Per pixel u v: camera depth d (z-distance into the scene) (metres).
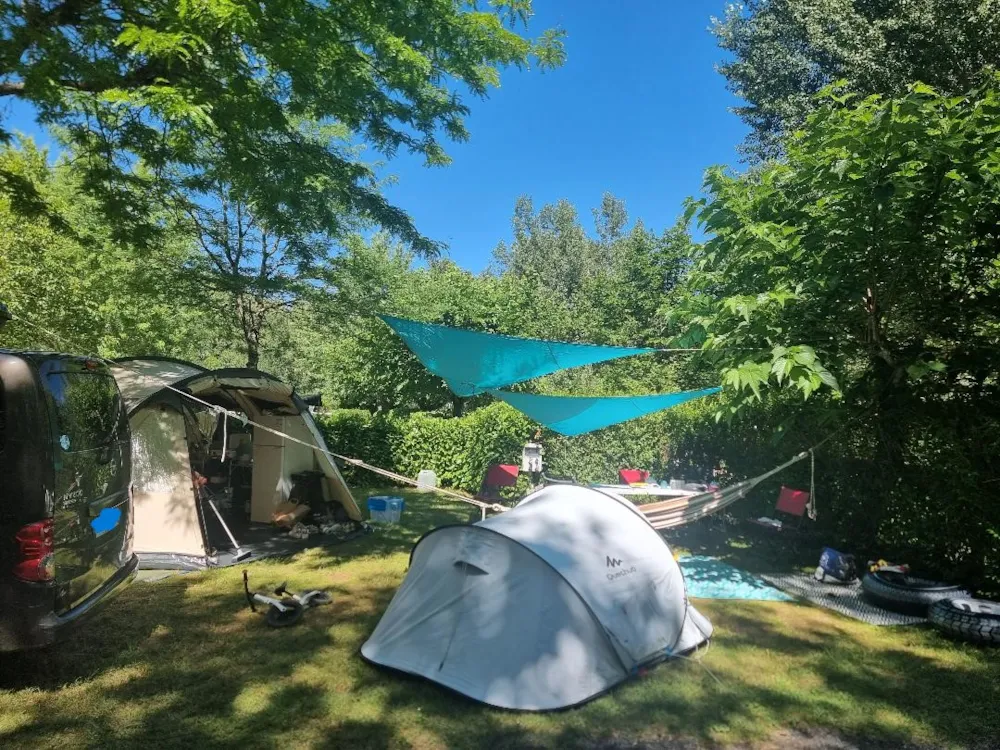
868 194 5.98
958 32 13.38
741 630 5.70
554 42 8.32
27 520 4.17
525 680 4.27
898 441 7.17
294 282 12.80
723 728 4.04
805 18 17.33
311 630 5.58
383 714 4.15
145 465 7.59
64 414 4.62
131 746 3.78
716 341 6.60
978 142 5.78
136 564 5.61
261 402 9.71
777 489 8.77
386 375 16.33
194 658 5.00
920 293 6.73
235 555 7.83
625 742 3.88
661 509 7.16
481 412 12.95
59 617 4.29
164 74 6.19
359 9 6.66
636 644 4.62
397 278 16.23
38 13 5.75
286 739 3.88
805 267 6.66
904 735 3.99
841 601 6.55
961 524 6.61
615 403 7.26
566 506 5.26
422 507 11.43
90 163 7.20
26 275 10.05
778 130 19.92
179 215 9.88
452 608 4.70
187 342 14.53
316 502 9.55
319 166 8.20
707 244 7.02
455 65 8.20
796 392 7.56
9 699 4.31
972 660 5.08
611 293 22.11
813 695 4.47
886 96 14.18
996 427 6.33
